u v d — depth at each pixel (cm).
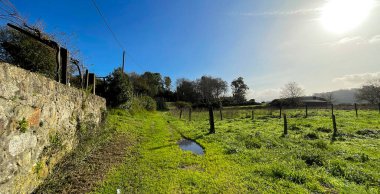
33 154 585
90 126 1106
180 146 1281
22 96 534
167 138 1465
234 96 9762
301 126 1858
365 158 905
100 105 1388
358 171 754
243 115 3156
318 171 780
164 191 641
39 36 835
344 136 1412
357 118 2230
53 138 704
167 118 2992
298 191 628
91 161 859
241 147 1161
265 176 746
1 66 459
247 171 802
